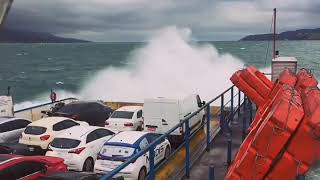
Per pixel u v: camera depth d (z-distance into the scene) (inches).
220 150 404.2
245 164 187.0
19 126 724.7
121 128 746.2
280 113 181.2
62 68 4338.1
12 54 7573.8
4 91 2760.8
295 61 617.9
